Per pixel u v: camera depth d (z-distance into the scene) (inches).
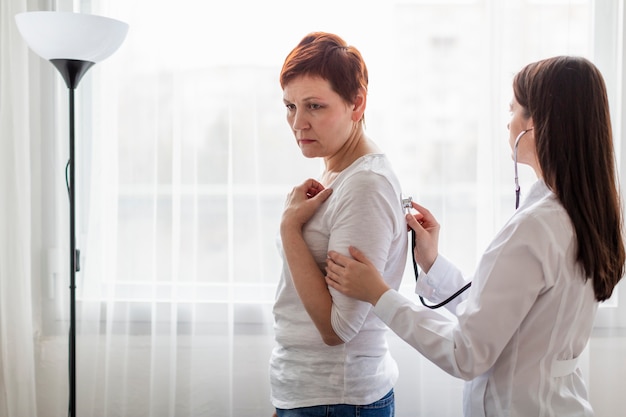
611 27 87.4
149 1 86.7
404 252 63.1
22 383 88.7
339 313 56.5
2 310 88.0
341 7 86.7
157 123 87.5
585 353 88.4
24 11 86.9
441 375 89.4
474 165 88.0
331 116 59.3
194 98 87.8
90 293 88.8
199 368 90.4
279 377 61.0
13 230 87.5
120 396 90.4
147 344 90.0
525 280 53.2
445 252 88.1
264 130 88.2
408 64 87.0
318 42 59.9
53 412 90.7
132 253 88.9
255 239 88.9
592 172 54.2
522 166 87.4
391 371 63.3
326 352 58.9
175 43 87.0
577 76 54.4
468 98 87.5
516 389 55.3
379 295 55.9
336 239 57.4
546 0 86.4
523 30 86.4
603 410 89.8
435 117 87.5
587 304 55.9
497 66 86.6
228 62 87.5
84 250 89.9
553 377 55.5
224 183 88.2
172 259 88.4
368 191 56.8
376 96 87.4
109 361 90.0
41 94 89.5
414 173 87.8
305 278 57.8
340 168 61.9
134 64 87.4
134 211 88.7
